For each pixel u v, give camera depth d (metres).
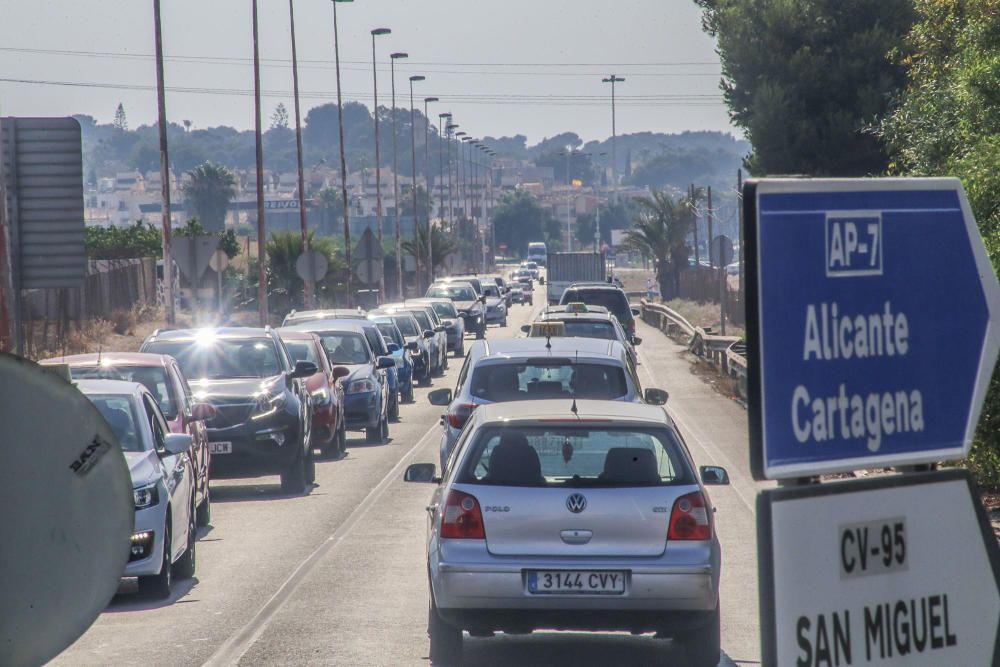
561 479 31.70
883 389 10.41
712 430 89.69
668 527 31.31
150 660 32.66
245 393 65.31
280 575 44.81
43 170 40.19
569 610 31.00
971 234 10.72
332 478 72.00
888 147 78.62
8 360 11.12
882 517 10.38
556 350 53.12
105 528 11.20
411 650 33.62
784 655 10.01
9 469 11.12
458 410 51.72
